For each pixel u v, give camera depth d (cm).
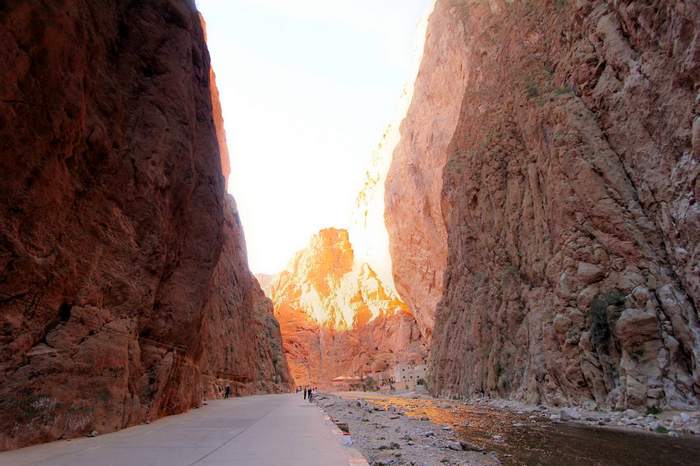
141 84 1397
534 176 2870
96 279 1051
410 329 9106
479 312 3394
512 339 2938
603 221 2156
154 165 1349
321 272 11975
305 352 10662
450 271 4394
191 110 1664
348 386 9312
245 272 5466
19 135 804
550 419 1850
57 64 884
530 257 2844
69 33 919
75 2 963
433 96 6762
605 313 1967
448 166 4494
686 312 1697
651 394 1658
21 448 745
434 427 1620
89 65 1061
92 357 981
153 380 1343
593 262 2167
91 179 1067
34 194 845
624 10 2136
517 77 3378
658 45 1917
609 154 2231
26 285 830
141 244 1273
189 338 1684
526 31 3475
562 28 2952
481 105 4209
